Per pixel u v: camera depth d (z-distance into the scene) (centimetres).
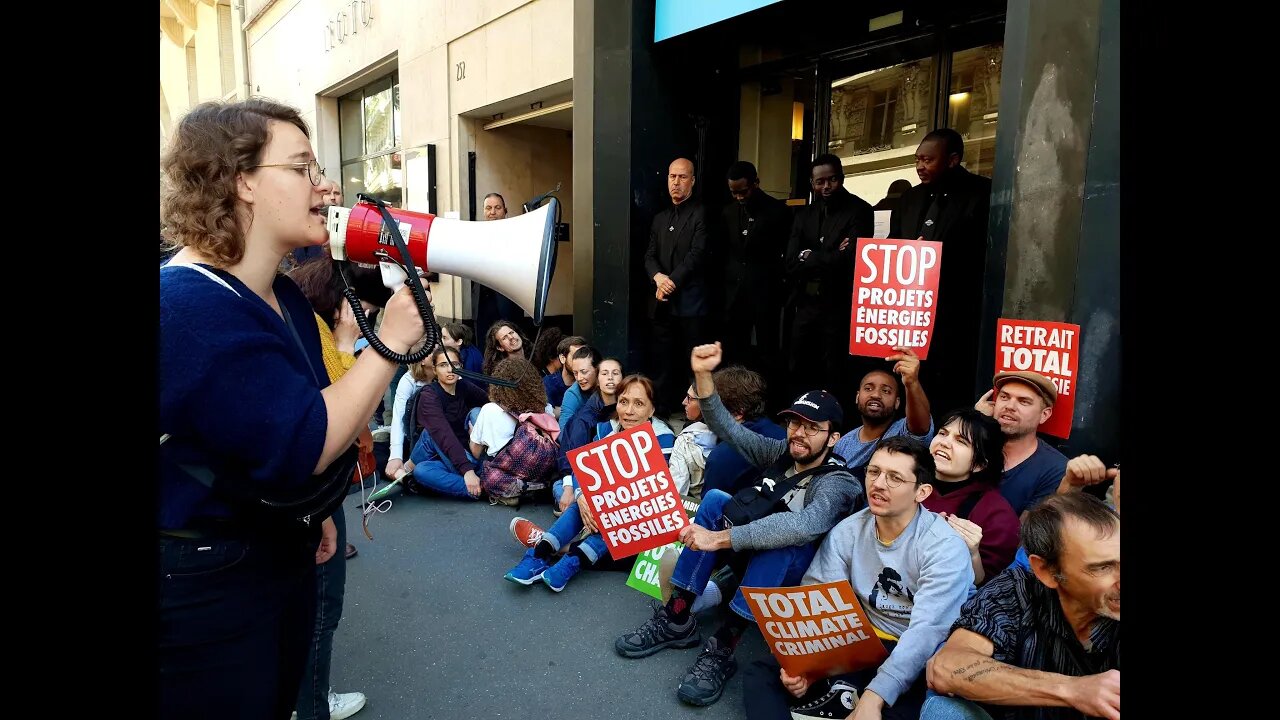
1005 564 246
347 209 135
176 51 2120
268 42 1409
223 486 109
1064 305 310
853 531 251
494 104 821
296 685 131
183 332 102
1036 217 317
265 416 105
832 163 475
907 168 529
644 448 278
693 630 298
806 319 496
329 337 208
